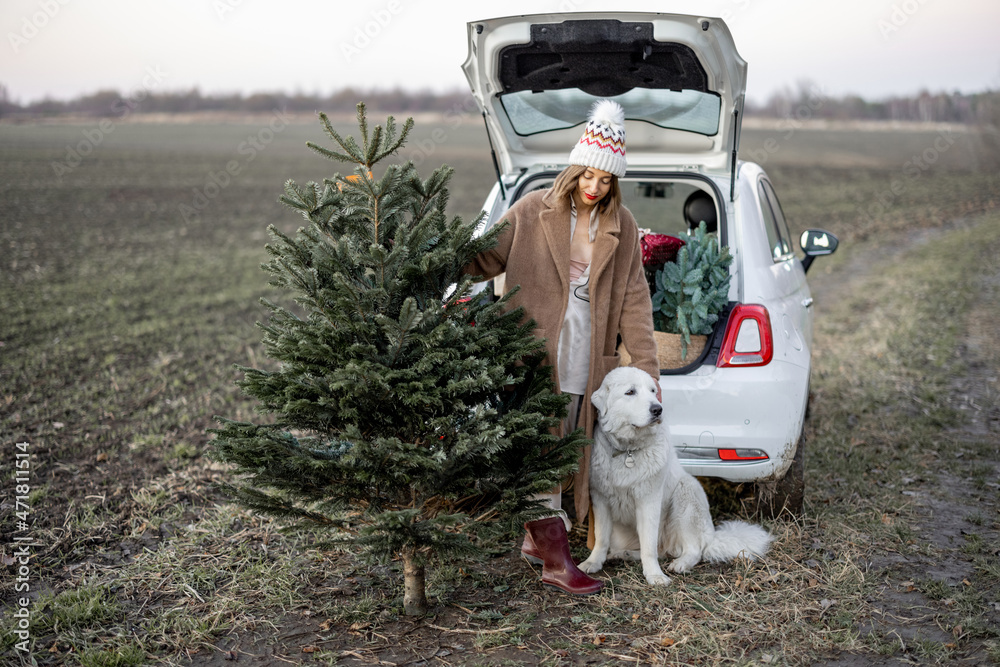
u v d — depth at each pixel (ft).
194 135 179.93
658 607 9.94
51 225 60.64
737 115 12.23
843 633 9.27
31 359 23.98
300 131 196.54
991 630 9.22
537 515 8.95
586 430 10.25
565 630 9.48
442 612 9.93
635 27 11.27
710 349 11.75
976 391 21.27
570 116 14.07
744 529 11.34
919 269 45.24
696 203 16.37
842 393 20.83
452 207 73.36
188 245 54.03
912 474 14.83
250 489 8.72
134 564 11.27
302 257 8.84
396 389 8.37
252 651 9.09
